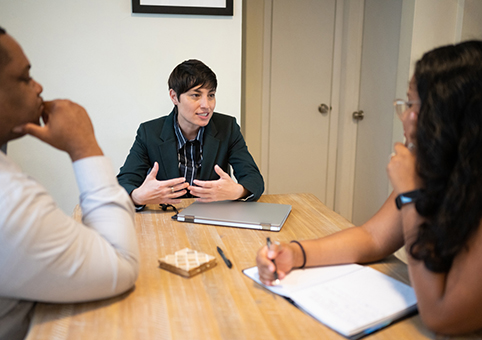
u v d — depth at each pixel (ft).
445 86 2.09
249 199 4.79
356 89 10.77
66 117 2.48
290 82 10.49
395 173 2.41
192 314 2.36
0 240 1.99
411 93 2.41
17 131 2.34
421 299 2.16
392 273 2.94
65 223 2.21
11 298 2.30
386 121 9.30
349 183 11.30
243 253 3.29
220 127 5.72
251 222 3.88
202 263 2.94
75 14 6.47
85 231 2.33
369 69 10.12
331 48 10.57
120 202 2.59
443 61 2.15
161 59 6.85
